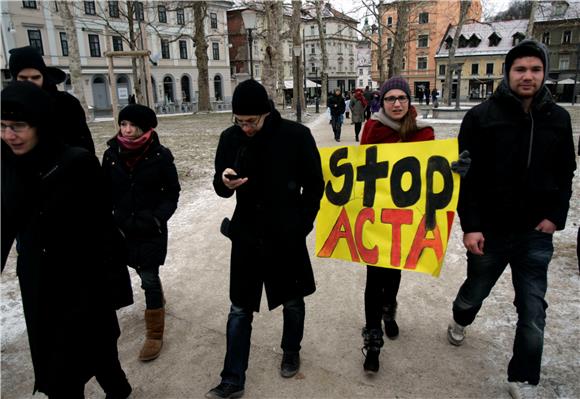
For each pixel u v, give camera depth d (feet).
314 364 10.05
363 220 9.70
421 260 9.05
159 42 164.45
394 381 9.36
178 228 20.40
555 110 7.92
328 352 10.52
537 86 7.66
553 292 12.83
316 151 8.91
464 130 8.52
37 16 131.64
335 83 273.75
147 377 9.77
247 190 8.71
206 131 67.92
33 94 6.63
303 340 11.05
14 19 126.52
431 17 210.18
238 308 9.05
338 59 271.28
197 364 10.23
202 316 12.44
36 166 6.88
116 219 10.24
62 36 138.51
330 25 254.68
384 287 10.37
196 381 9.62
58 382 7.23
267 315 12.39
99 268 7.59
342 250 9.92
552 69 184.44
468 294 9.33
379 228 9.52
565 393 8.73
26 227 7.07
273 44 68.80
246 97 7.98
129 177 10.30
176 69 171.94
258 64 208.13
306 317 12.19
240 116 8.13
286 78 248.11
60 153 7.04
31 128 6.64
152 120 10.36
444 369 9.69
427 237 9.05
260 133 8.49
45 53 135.23
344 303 12.96
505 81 7.95
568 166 8.05
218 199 25.44
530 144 7.89
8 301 13.38
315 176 8.84
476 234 8.41
